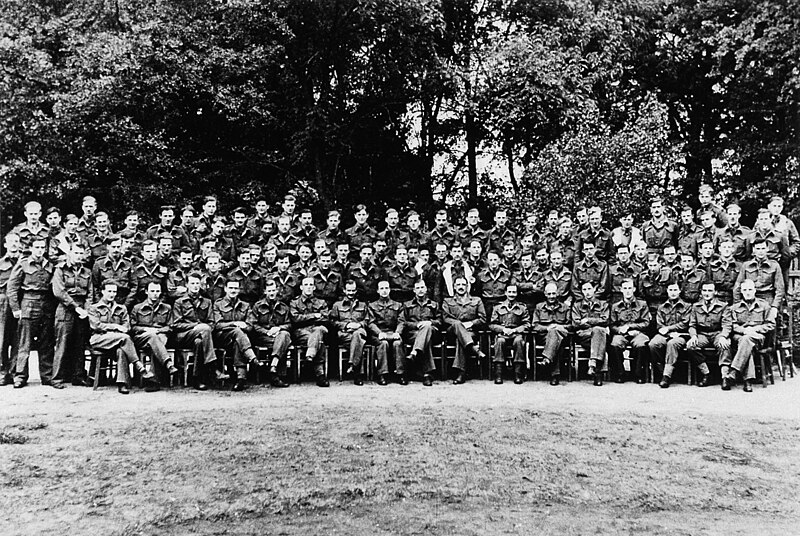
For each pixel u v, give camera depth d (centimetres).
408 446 679
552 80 1684
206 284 1058
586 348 1047
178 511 526
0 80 1570
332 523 507
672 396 916
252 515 519
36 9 1700
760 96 2017
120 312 966
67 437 702
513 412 816
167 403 864
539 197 1432
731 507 538
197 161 1730
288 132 1878
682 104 2292
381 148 2080
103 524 504
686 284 1059
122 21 1681
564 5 1936
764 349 966
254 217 1270
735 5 1969
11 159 1548
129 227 1131
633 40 2017
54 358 965
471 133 2084
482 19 2116
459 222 1967
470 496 558
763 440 700
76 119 1546
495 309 1091
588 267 1106
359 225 1265
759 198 1883
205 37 1711
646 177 1402
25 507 531
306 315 1059
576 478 597
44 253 995
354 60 1906
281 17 1766
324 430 733
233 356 984
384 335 1042
